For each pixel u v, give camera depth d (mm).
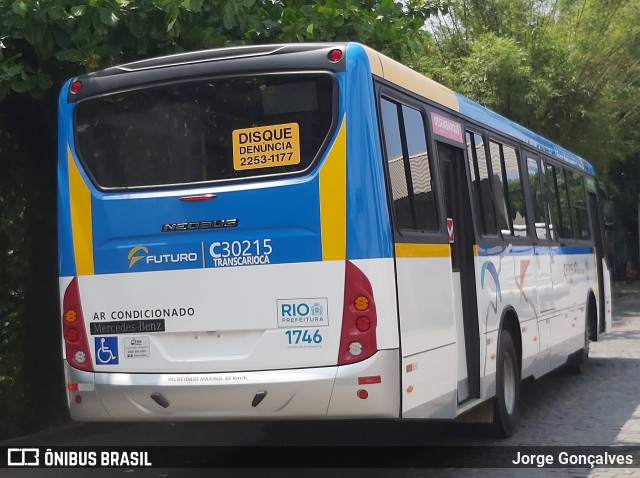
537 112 22297
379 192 6184
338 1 9312
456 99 8273
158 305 6508
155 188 6617
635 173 35688
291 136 6328
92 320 6699
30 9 7938
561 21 24016
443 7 11219
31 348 9680
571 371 13539
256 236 6297
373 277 6094
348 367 6074
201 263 6414
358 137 6195
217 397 6301
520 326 9328
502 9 23516
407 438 9000
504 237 9086
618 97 24125
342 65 6289
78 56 8172
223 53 6578
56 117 9148
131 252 6598
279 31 9133
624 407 10586
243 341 6316
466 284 7969
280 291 6230
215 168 6492
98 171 6812
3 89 8164
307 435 9398
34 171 9422
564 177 12547
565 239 12133
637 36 23391
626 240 41906
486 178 8789
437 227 7234
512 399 9031
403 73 7031
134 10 8305
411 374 6371
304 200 6219
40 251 9625
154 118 6715
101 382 6613
